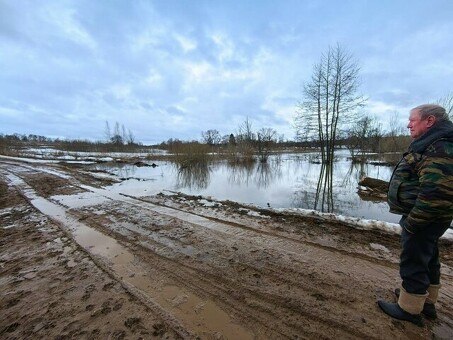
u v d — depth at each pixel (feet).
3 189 27.27
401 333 6.68
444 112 6.29
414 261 6.82
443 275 9.69
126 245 12.62
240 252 11.75
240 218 16.98
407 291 7.02
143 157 90.43
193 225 15.62
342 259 10.96
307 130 68.95
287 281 9.26
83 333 6.73
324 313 7.50
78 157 87.76
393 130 96.89
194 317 7.40
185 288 8.89
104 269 10.22
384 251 11.69
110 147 132.46
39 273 9.93
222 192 30.37
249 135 108.37
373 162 75.72
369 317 7.30
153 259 11.10
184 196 24.04
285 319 7.29
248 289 8.79
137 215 17.76
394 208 7.27
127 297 8.36
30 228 15.14
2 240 13.32
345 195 29.45
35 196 23.97
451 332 6.72
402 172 6.93
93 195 24.58
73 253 11.73
